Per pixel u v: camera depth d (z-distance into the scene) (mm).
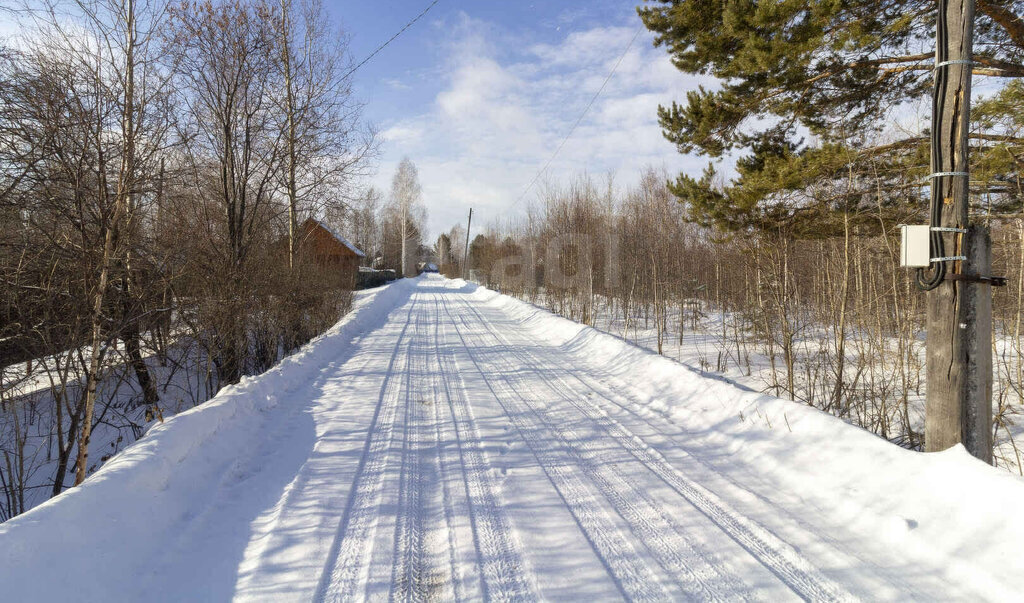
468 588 2707
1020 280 6648
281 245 12320
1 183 5055
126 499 3178
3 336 5445
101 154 5137
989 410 3520
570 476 4203
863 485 3615
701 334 14195
